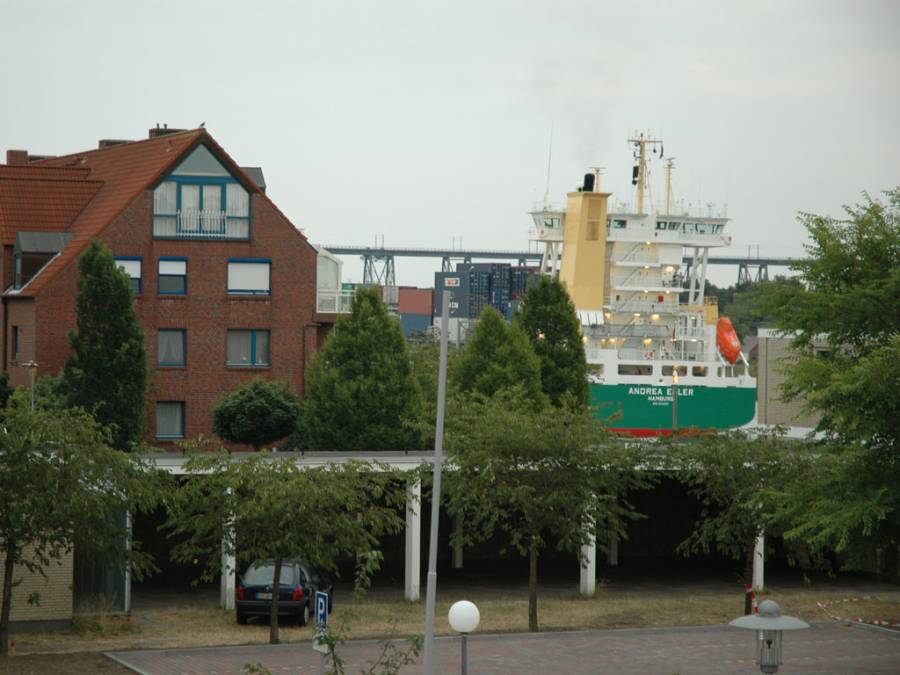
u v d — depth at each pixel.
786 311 34.50
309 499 34.44
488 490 39.38
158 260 64.00
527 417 40.50
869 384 30.22
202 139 64.44
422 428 42.69
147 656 33.62
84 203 68.81
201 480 35.44
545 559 61.84
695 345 92.81
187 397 64.31
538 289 65.94
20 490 31.48
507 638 37.88
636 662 34.12
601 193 90.38
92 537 32.41
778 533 42.00
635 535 64.06
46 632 37.50
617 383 88.38
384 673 26.02
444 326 27.50
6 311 65.50
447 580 53.56
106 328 55.47
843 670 33.50
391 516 36.56
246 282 65.19
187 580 51.31
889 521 32.97
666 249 93.00
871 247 34.06
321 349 66.00
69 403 54.66
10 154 80.31
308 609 40.38
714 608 45.00
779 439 44.03
